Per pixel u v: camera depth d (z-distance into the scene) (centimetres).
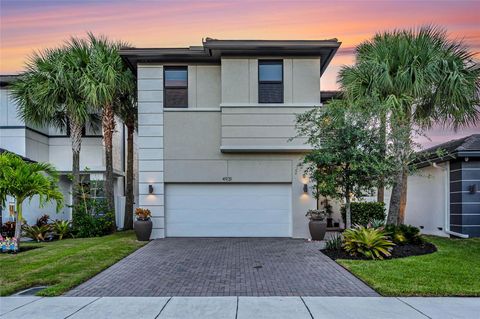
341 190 991
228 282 703
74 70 1323
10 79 1544
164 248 1065
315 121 981
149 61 1274
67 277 723
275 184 1287
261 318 505
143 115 1274
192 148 1270
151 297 609
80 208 1410
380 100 1077
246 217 1284
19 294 633
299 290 646
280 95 1250
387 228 1055
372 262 834
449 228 1287
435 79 1084
